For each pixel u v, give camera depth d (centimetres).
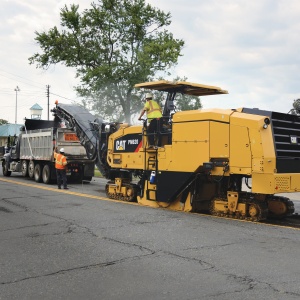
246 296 490
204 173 1070
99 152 1455
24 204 1200
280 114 1001
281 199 1045
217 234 812
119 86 2722
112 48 2745
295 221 1027
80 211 1077
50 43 2747
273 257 652
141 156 1234
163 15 2736
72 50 2741
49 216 1002
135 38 2733
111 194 1366
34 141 2066
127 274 571
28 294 499
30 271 586
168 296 491
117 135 1343
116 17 2723
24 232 828
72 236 791
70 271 585
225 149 1002
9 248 708
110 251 686
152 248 704
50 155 1886
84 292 506
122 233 815
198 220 960
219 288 517
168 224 907
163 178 1142
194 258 645
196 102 2441
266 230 856
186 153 1078
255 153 949
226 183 1066
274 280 545
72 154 1916
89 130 1684
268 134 960
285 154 994
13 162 2320
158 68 2680
